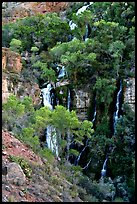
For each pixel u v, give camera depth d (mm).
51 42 49188
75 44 41844
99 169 33812
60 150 29703
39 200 13867
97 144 34281
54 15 55594
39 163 18781
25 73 39406
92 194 23828
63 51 43094
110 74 38812
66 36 50031
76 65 39125
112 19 48250
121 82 38031
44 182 16266
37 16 54875
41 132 30219
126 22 46406
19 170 14562
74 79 39125
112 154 33625
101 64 39438
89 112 37719
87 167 34188
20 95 35594
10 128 22578
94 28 47875
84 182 24453
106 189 25984
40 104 37500
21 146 19297
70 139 31469
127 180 31203
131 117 35281
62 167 24297
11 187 13453
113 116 37094
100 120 36969
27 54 46906
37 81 40156
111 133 36312
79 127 28000
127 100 36938
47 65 44125
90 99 37938
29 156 18625
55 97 38844
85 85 38625
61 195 16062
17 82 35781
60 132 29078
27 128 23484
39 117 25984
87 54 40000
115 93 37781
